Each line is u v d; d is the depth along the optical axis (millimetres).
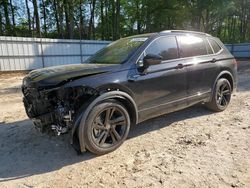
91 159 3746
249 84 10023
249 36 52344
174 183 3043
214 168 3352
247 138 4320
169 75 4613
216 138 4375
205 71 5348
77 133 3688
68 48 20047
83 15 39375
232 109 6145
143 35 4906
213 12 40625
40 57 18516
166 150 3963
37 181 3215
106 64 4238
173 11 40750
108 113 3855
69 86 3525
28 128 5133
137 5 43438
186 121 5328
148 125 5117
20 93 9438
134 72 4145
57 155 3912
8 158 3859
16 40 17141
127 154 3867
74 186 3074
